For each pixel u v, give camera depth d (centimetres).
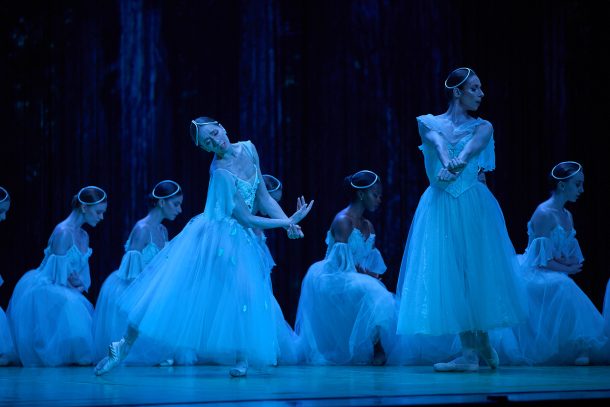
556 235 852
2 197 921
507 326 668
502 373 648
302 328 888
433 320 669
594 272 1141
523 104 1196
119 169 1201
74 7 1199
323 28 1242
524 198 1185
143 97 1213
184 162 1217
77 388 497
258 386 500
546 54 1188
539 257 843
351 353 828
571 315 816
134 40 1215
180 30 1229
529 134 1191
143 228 934
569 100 1177
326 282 866
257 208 675
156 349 852
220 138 643
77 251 938
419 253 696
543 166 1184
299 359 877
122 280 933
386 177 1232
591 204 1151
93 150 1194
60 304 916
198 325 615
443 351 822
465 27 1229
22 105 1180
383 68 1240
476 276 672
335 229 874
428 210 699
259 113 1225
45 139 1181
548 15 1189
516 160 1192
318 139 1230
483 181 759
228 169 644
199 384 527
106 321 923
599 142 1157
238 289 618
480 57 1219
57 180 1180
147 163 1209
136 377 627
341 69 1240
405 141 1233
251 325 617
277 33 1231
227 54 1231
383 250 1222
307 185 1226
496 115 1204
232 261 624
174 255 637
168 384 532
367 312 829
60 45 1193
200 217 654
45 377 643
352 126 1235
